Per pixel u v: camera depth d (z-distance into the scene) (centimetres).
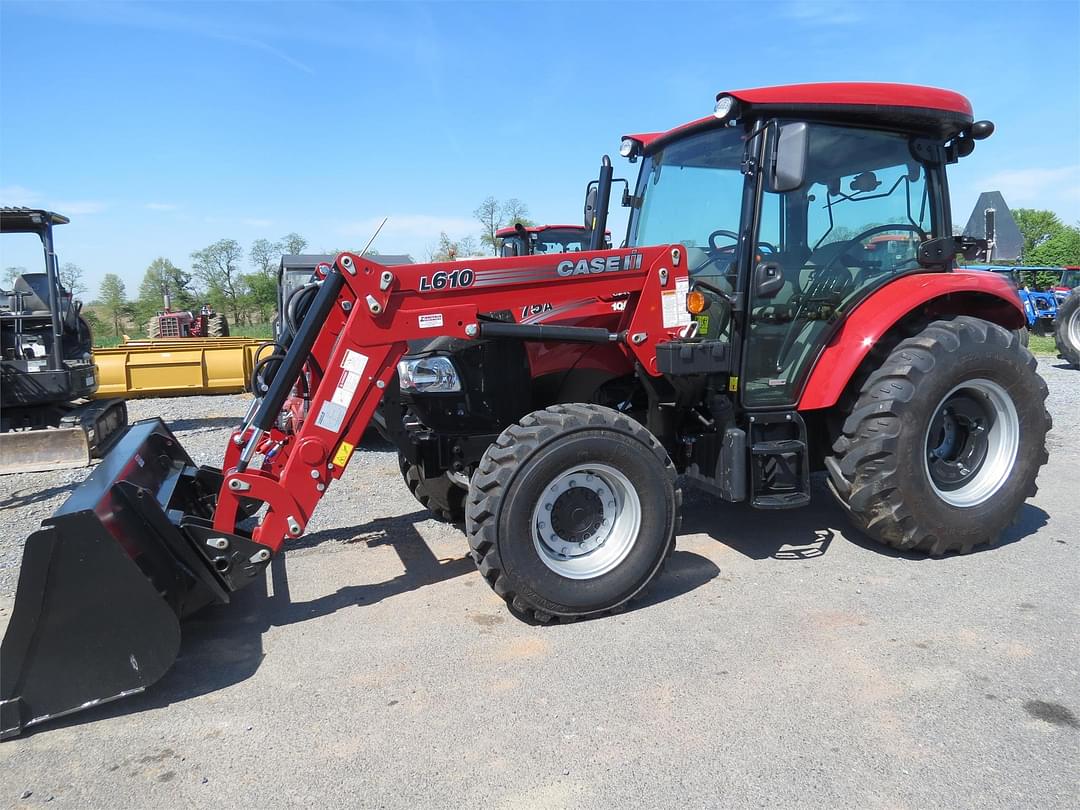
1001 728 244
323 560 412
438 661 298
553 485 319
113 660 262
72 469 674
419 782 225
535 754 237
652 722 252
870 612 331
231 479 306
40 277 864
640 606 344
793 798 214
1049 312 1460
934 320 412
